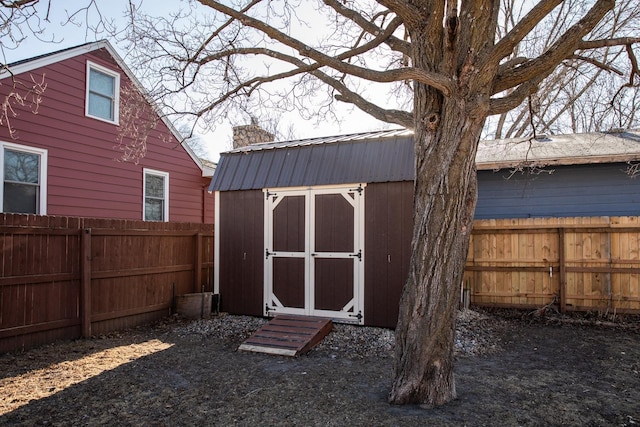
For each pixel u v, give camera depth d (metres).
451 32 3.38
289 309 6.70
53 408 3.51
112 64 9.56
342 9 4.66
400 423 3.17
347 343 5.57
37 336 5.32
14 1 4.14
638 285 6.79
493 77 3.55
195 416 3.36
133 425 3.21
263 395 3.80
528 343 5.64
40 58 7.97
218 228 7.42
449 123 3.51
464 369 4.57
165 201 11.02
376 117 4.36
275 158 7.14
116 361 4.86
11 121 7.53
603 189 8.70
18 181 7.73
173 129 9.77
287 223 6.80
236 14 4.21
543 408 3.49
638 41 4.02
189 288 7.77
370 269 6.17
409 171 5.94
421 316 3.52
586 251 7.03
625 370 4.54
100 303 6.11
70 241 5.72
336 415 3.34
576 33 3.47
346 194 6.38
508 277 7.46
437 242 3.49
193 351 5.33
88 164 8.98
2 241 4.95
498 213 9.35
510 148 9.58
